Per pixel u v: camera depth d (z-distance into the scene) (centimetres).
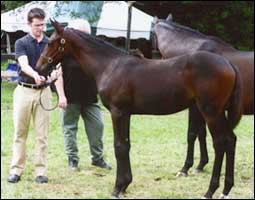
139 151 719
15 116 536
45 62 516
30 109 530
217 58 481
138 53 508
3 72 1312
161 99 485
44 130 541
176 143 779
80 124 919
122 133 498
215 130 483
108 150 723
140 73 489
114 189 509
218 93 477
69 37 515
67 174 588
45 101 532
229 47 600
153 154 702
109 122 947
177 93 483
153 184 557
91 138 610
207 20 1766
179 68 483
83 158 670
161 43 638
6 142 757
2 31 624
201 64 477
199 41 604
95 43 513
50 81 532
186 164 594
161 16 1773
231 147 495
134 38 1280
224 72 475
